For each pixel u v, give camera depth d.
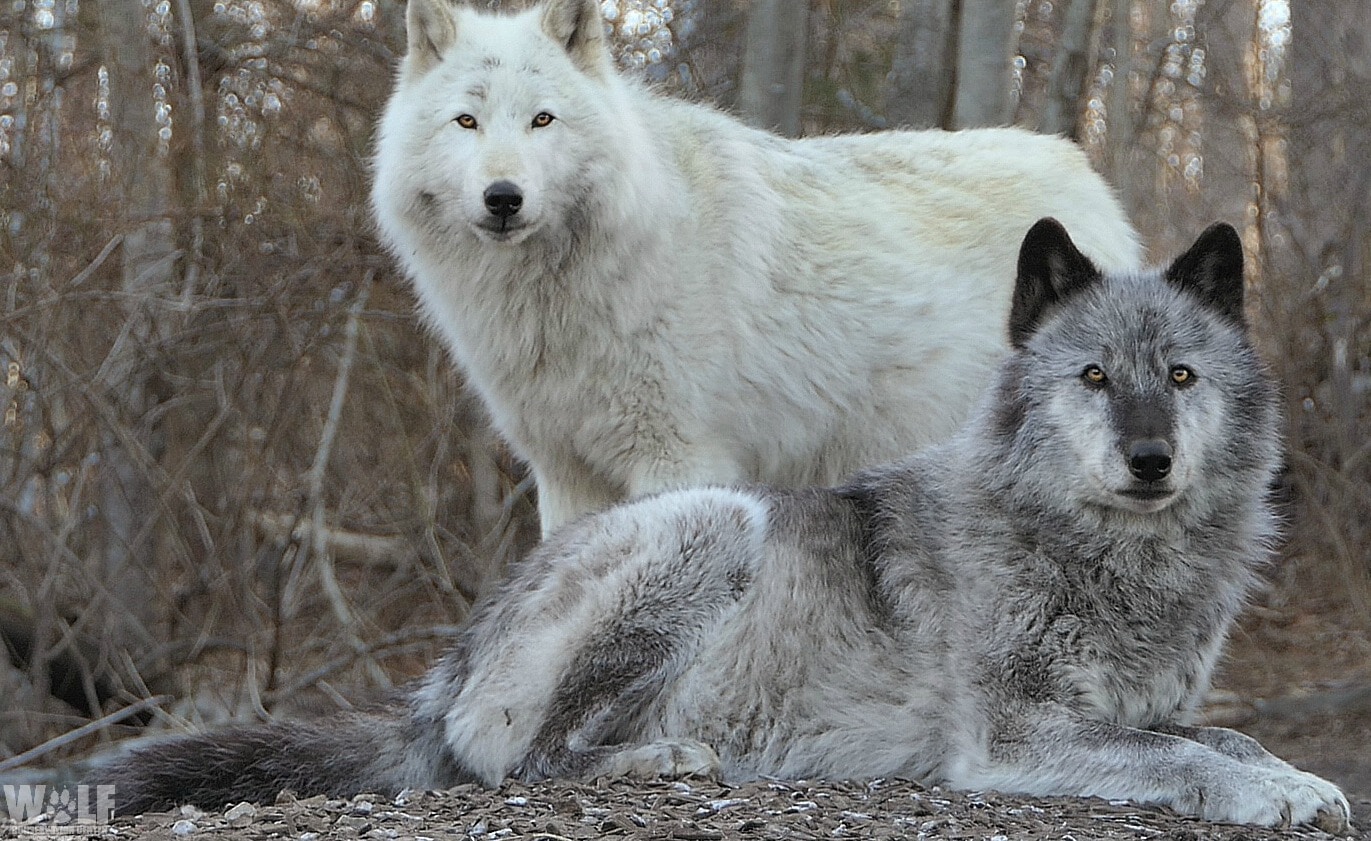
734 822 5.53
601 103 8.34
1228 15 22.41
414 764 6.76
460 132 8.23
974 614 6.37
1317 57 19.00
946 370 8.98
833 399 8.82
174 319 13.58
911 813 5.72
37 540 13.19
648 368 8.39
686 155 8.84
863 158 9.50
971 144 9.73
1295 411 15.45
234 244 13.89
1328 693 11.96
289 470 14.02
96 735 12.68
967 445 6.77
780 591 6.59
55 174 14.76
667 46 16.94
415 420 14.31
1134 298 6.51
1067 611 6.31
